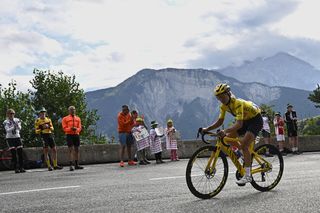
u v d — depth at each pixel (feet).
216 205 17.88
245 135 21.27
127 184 26.55
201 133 20.95
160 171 35.86
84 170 40.60
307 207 16.75
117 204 18.83
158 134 50.83
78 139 43.06
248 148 21.30
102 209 17.75
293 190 21.58
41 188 25.85
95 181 29.22
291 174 29.68
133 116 49.93
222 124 21.65
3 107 138.82
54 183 28.71
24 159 47.98
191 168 20.01
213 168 20.66
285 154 57.47
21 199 21.50
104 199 20.43
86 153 52.39
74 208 18.25
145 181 28.02
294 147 60.29
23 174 38.45
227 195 20.72
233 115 21.17
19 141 42.04
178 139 54.70
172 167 40.22
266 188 22.16
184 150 59.77
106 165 47.88
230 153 21.22
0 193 24.25
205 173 20.43
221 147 20.93
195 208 17.28
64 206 18.85
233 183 25.31
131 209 17.48
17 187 27.07
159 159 50.42
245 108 20.92
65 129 42.47
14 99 141.90
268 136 56.39
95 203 19.34
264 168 22.21
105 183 27.63
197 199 19.67
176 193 21.79
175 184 25.76
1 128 136.77
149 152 56.65
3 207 19.24
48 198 21.47
